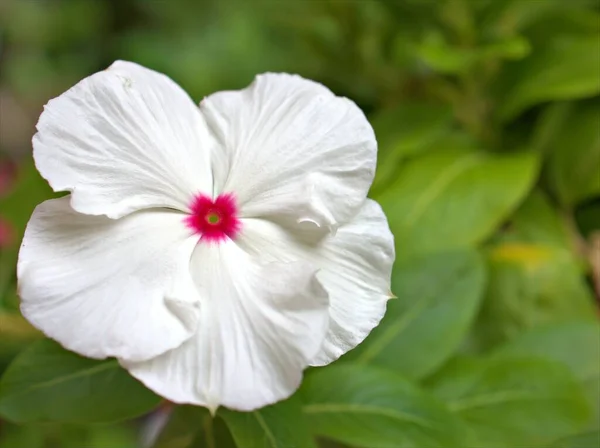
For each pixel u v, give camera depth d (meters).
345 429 0.14
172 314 0.13
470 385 0.16
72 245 0.13
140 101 0.13
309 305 0.13
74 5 0.40
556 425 0.16
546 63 0.19
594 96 0.19
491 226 0.18
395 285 0.16
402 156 0.19
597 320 0.18
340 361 0.16
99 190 0.13
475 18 0.20
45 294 0.13
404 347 0.16
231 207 0.14
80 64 0.39
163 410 0.17
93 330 0.13
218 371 0.13
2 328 0.16
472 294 0.16
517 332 0.18
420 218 0.18
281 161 0.13
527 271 0.18
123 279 0.13
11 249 0.18
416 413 0.15
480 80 0.20
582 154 0.19
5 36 0.40
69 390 0.15
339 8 0.20
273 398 0.13
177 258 0.13
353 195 0.13
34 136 0.13
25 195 0.17
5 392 0.15
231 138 0.14
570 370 0.16
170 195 0.13
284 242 0.13
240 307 0.13
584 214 0.20
